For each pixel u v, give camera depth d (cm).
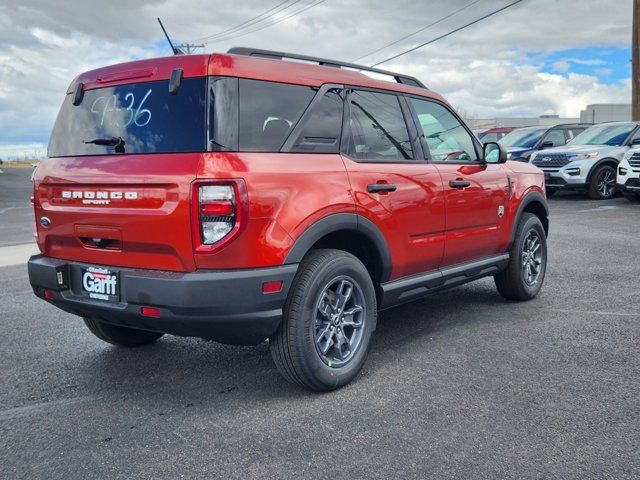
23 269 793
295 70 364
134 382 387
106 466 280
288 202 327
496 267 521
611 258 757
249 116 329
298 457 283
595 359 401
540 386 358
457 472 266
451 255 461
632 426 304
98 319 364
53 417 335
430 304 566
